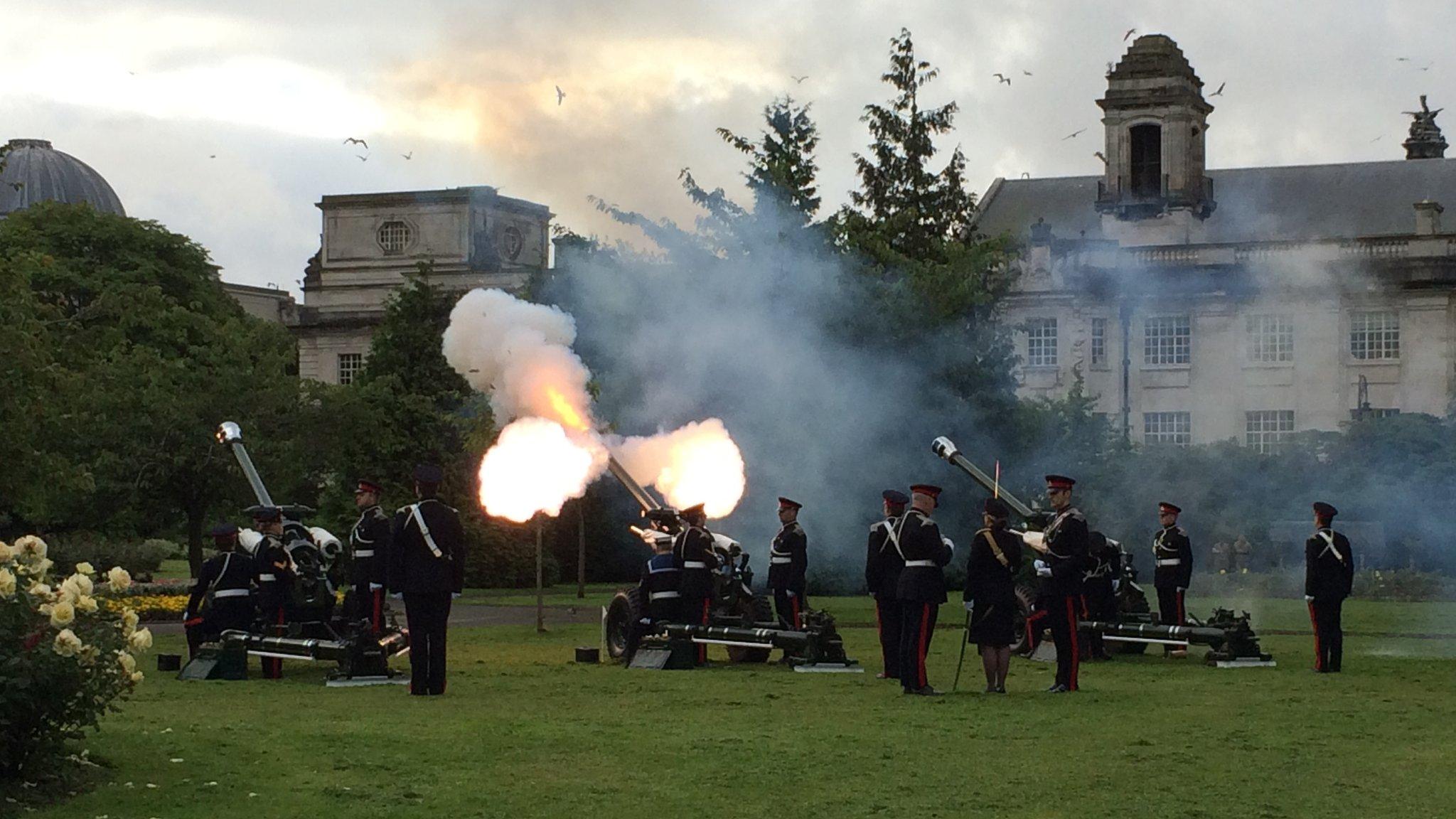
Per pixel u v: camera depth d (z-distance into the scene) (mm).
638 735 16391
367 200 87188
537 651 28078
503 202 87750
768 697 19891
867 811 12914
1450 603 50000
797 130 43000
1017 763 14992
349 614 24750
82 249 74562
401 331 59844
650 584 24969
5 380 30781
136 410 46219
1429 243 82688
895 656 22141
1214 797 13531
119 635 13672
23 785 13000
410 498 56594
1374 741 16453
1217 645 25172
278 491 48219
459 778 14008
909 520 20484
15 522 55625
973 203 46781
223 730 16172
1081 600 26250
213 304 77188
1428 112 95500
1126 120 89250
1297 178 90688
